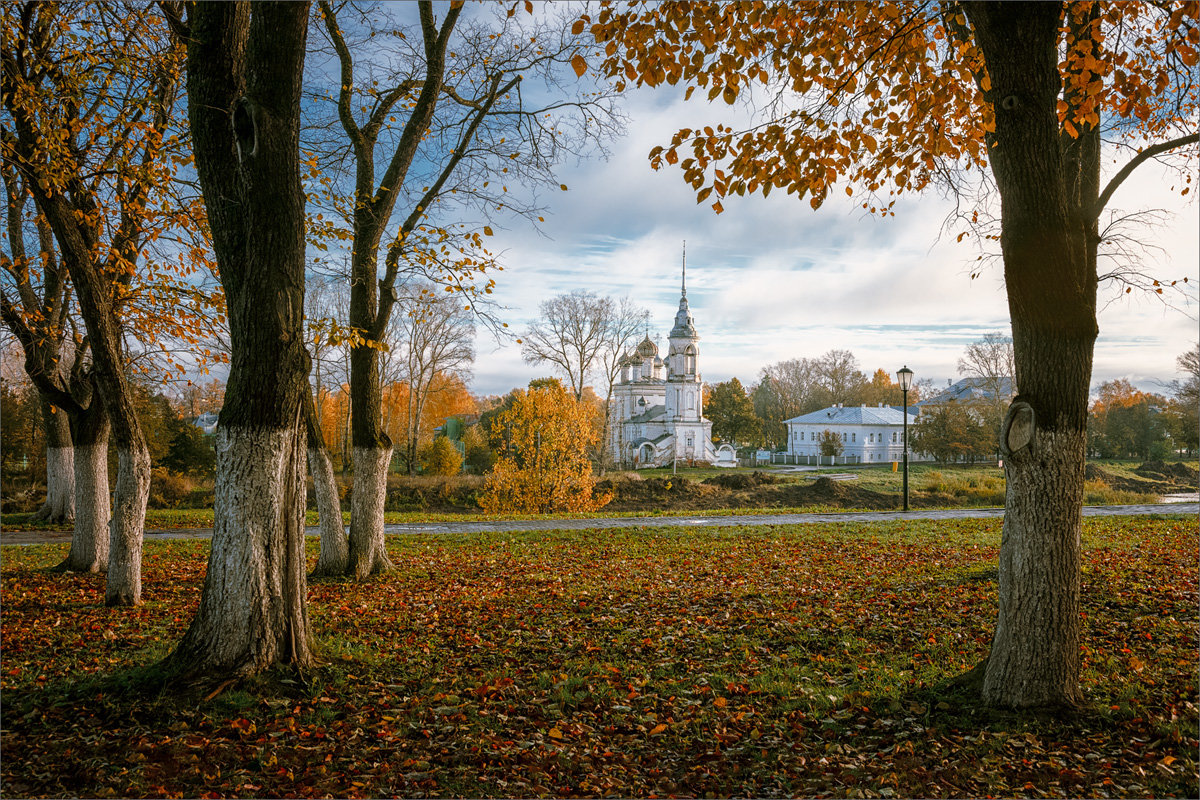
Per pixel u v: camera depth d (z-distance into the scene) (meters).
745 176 7.12
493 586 11.09
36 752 4.79
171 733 5.10
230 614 6.00
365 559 11.75
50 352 13.74
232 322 6.17
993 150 5.72
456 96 12.07
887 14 6.89
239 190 6.05
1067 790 4.38
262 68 5.82
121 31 10.08
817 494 38.03
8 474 30.61
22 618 8.68
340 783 4.52
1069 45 6.45
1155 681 6.14
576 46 11.15
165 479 28.58
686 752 5.11
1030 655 5.45
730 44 6.60
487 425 61.69
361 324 11.54
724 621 8.68
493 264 11.43
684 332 67.44
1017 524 5.55
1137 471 50.69
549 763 4.86
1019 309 5.51
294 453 6.41
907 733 5.22
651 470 59.19
